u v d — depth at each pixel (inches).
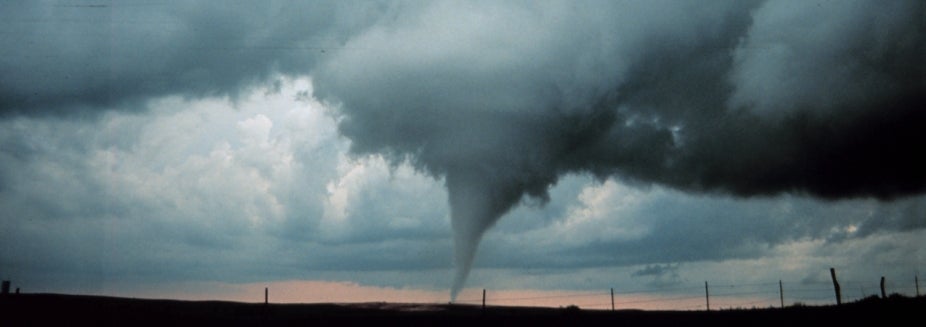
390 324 1238.3
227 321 1250.6
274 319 1280.8
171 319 1262.3
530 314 1364.4
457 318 1314.0
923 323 1146.0
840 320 1214.3
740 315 1321.4
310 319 1282.0
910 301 1334.9
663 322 1251.2
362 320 1275.8
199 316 1298.0
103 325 1199.6
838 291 1433.3
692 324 1225.4
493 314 1364.4
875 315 1235.2
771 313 1331.2
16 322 1196.5
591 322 1262.3
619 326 1216.8
